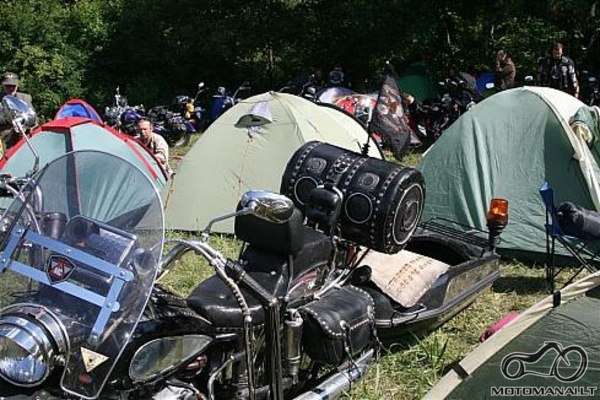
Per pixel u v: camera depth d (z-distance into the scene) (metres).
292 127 7.14
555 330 3.63
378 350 4.46
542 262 6.39
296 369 3.62
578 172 6.35
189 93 17.64
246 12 17.41
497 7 15.91
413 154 11.31
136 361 3.05
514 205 6.53
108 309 2.95
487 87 12.97
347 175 4.28
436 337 4.85
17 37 16.48
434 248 5.45
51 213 3.22
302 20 17.19
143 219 3.11
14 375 2.89
